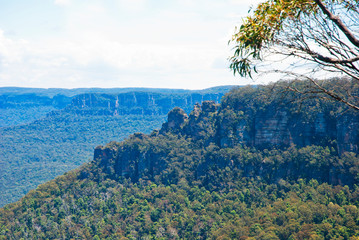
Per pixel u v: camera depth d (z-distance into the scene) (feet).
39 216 441.68
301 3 33.88
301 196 344.90
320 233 252.01
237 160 431.02
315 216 282.15
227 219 350.23
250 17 36.55
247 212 352.49
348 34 29.94
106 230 387.34
